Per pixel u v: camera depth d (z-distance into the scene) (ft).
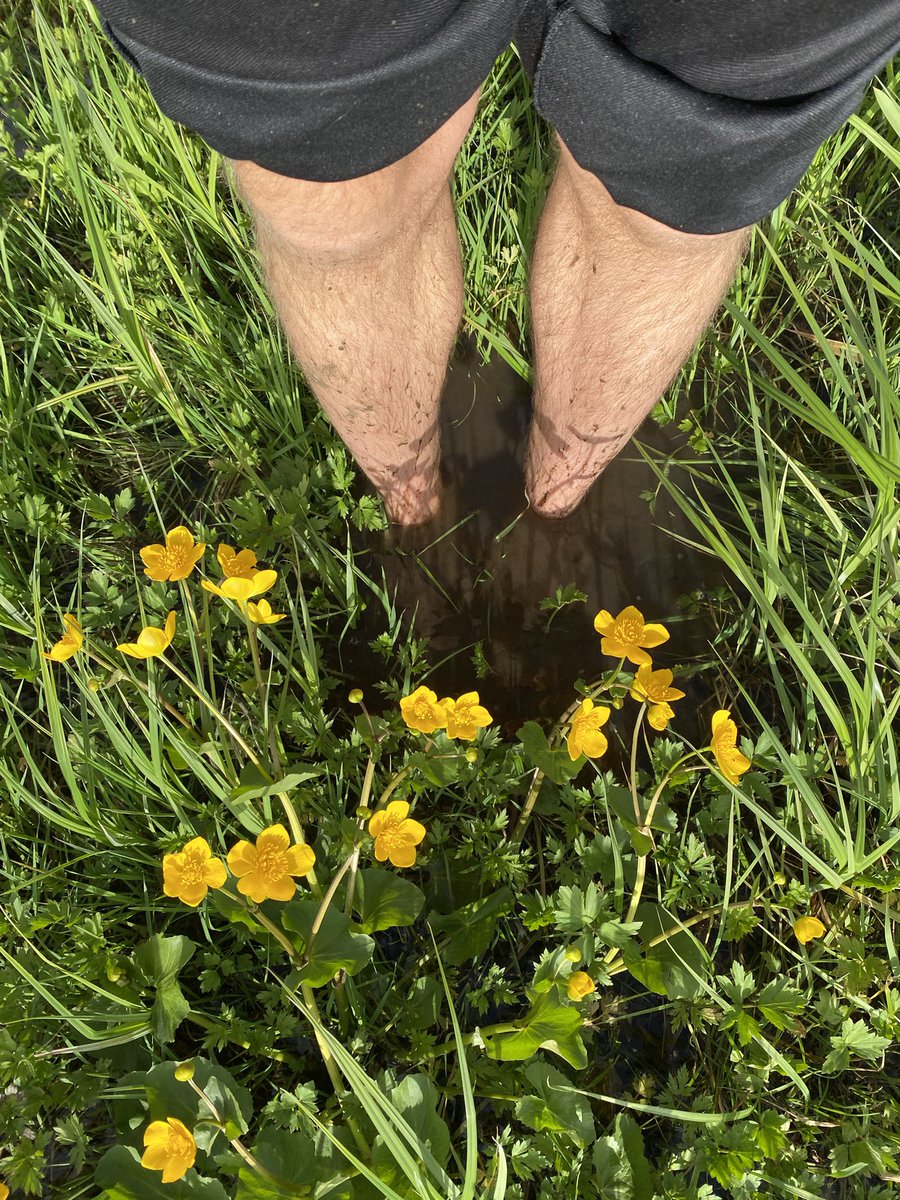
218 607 2.17
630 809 1.80
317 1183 1.47
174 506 2.42
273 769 1.82
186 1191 1.49
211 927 1.87
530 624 2.38
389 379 1.90
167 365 2.40
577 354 1.93
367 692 2.29
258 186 1.44
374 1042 1.77
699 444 2.44
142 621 1.94
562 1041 1.57
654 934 1.74
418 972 1.84
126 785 1.86
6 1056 1.61
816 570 2.28
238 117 1.22
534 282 1.95
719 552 1.83
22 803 1.97
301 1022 1.74
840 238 2.55
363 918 1.69
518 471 2.52
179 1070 1.35
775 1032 1.85
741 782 1.94
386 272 1.69
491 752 2.06
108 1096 1.57
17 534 2.27
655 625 1.72
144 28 1.14
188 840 1.86
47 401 2.27
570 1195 1.59
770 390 1.85
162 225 2.49
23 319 2.42
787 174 1.33
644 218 1.53
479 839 1.94
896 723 2.07
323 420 2.42
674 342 1.85
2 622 1.99
